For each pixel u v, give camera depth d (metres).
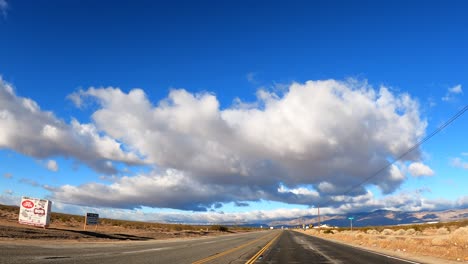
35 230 35.62
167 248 29.31
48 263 15.40
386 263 18.42
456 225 86.06
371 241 38.69
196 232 88.62
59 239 33.38
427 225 102.31
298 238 56.91
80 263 15.95
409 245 31.09
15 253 18.56
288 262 18.91
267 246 33.81
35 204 40.88
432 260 19.97
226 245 35.31
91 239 38.06
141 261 17.92
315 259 20.67
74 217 83.19
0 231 29.89
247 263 18.22
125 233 54.72
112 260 17.88
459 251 23.94
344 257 21.98
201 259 19.88
